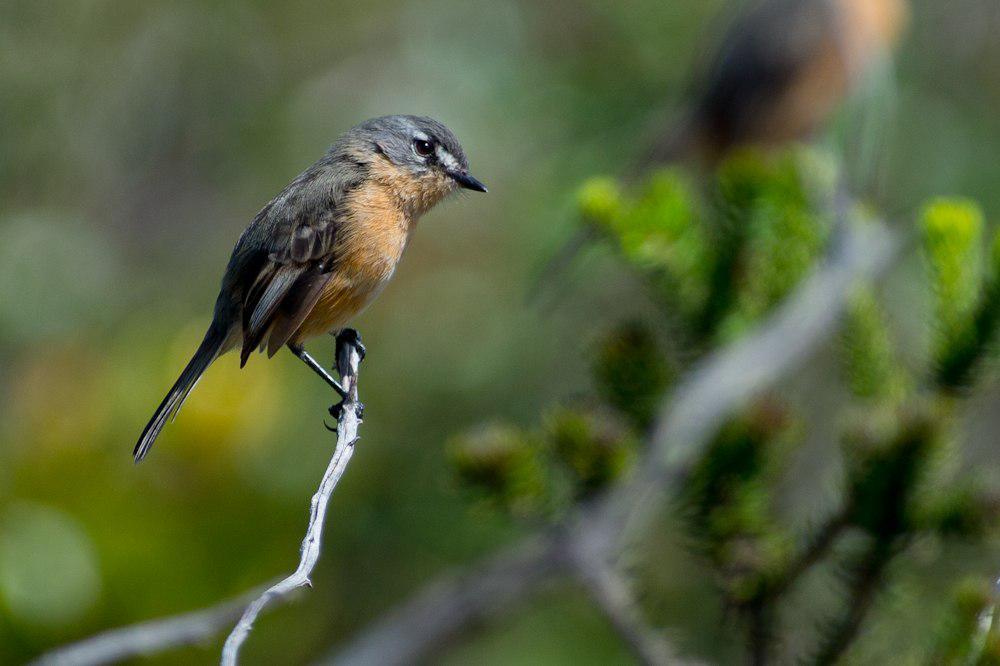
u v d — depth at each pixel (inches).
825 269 273.9
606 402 263.3
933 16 698.8
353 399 312.5
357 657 403.2
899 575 229.9
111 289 740.7
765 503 247.6
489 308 648.4
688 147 535.5
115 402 445.7
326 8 822.5
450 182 375.2
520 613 507.5
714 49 561.3
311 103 770.2
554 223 601.3
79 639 376.8
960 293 250.8
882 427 227.8
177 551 401.7
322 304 356.2
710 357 264.1
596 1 692.1
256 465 444.1
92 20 814.5
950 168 650.8
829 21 497.0
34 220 738.2
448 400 631.2
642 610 241.9
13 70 794.2
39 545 382.0
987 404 592.7
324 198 355.3
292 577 183.9
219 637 402.9
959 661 209.6
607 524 245.0
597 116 652.7
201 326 474.6
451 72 690.2
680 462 245.0
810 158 301.4
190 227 803.4
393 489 593.6
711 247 271.0
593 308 636.1
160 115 818.2
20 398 485.4
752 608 235.6
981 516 222.7
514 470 248.4
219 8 826.2
